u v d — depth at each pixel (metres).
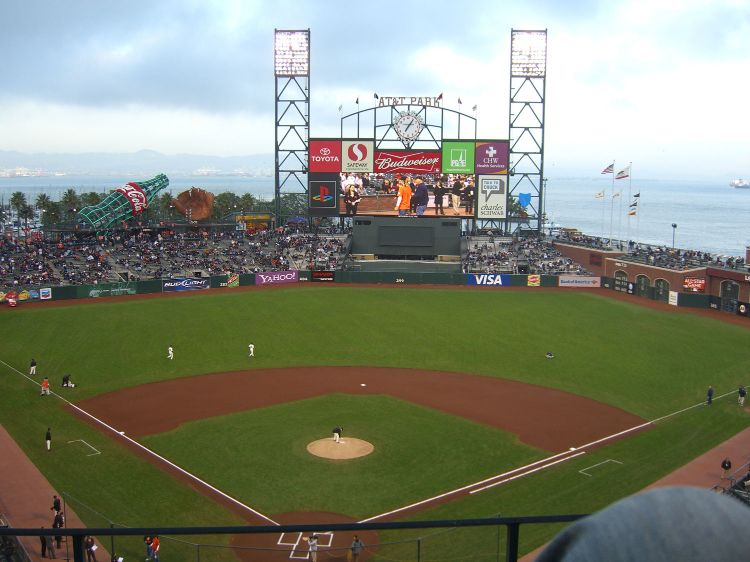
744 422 50.16
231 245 115.31
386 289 100.88
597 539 2.47
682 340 73.94
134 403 53.56
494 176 114.25
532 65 116.19
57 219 165.00
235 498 37.47
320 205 116.00
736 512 2.50
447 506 36.62
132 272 100.94
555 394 56.75
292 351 69.38
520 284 104.88
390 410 52.44
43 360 64.25
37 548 30.80
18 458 42.56
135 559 30.91
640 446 45.62
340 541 32.44
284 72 119.19
